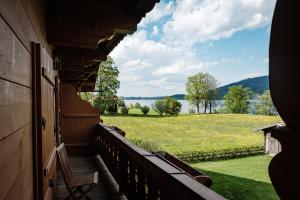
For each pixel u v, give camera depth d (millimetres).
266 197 9328
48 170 2459
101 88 39812
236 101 55375
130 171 3510
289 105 496
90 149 7668
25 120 1510
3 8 1018
